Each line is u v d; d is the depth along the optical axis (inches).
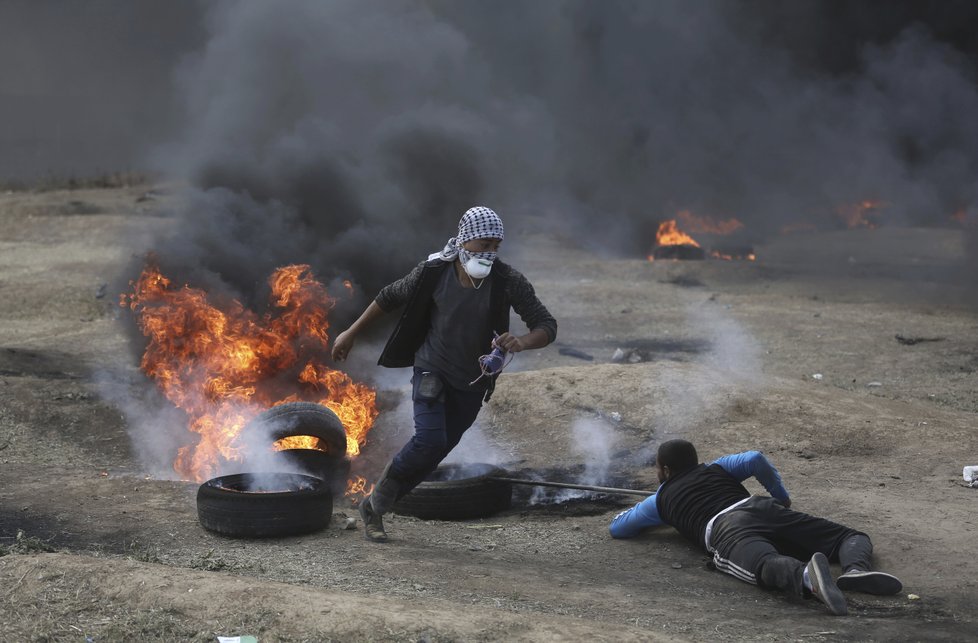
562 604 432.8
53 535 545.3
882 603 448.8
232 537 537.3
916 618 426.6
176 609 382.9
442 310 502.0
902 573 490.3
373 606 384.8
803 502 610.9
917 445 754.2
